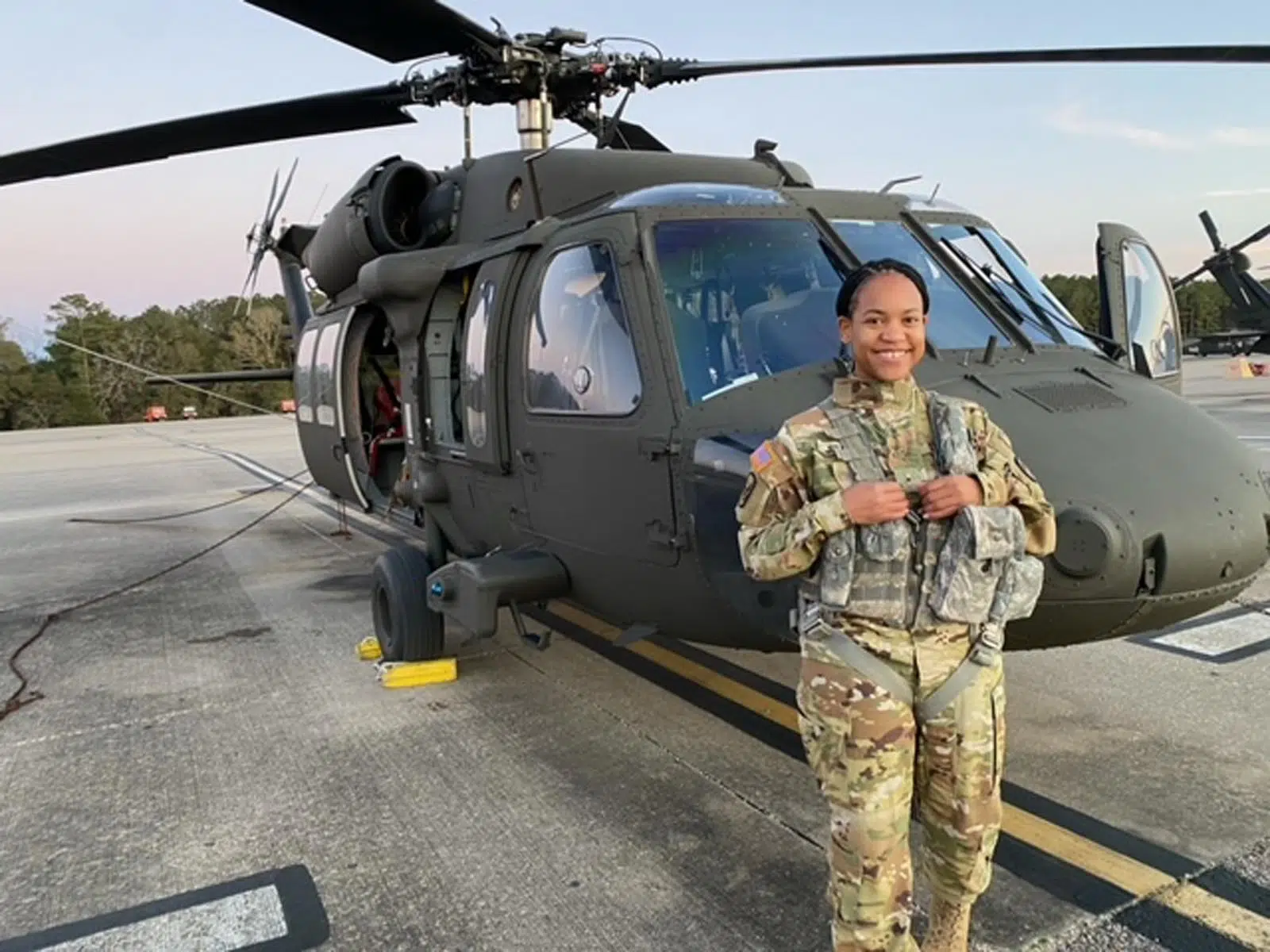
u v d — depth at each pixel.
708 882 3.14
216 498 14.51
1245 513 2.94
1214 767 3.85
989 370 3.48
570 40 5.37
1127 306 4.27
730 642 3.58
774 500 2.20
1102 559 2.73
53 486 17.17
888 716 2.09
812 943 2.79
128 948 2.90
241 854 3.45
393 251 5.98
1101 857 3.20
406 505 6.35
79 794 4.00
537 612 6.54
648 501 3.56
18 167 6.17
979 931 2.80
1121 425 3.12
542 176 4.96
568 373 4.02
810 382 3.35
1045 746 4.10
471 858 3.35
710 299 3.67
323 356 7.65
